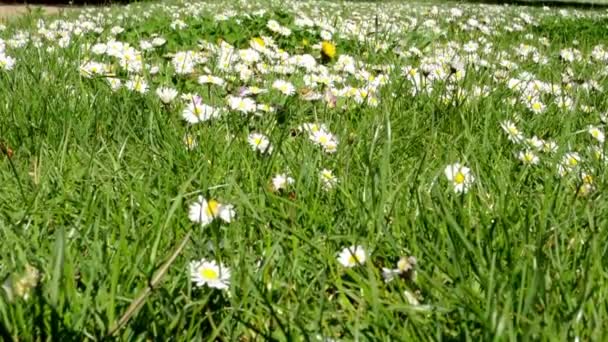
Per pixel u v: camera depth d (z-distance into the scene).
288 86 0.48
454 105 0.49
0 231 0.27
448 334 0.22
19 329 0.21
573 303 0.23
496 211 0.29
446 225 0.27
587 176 0.33
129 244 0.27
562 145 0.37
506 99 0.51
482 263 0.24
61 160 0.35
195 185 0.33
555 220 0.27
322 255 0.26
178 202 0.26
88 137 0.40
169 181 0.33
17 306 0.20
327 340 0.21
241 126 0.40
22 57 0.57
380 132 0.40
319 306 0.23
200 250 0.25
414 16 1.49
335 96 0.49
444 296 0.23
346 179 0.33
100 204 0.30
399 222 0.28
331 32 0.86
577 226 0.28
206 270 0.23
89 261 0.25
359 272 0.25
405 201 0.30
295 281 0.25
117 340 0.21
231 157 0.36
